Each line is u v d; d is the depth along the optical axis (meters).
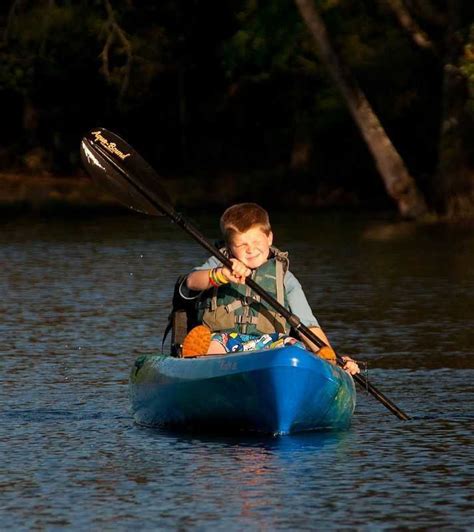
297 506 15.83
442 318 33.16
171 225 66.94
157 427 20.41
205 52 113.31
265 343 19.89
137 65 111.00
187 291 19.80
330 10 76.56
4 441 19.41
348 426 20.39
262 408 19.25
